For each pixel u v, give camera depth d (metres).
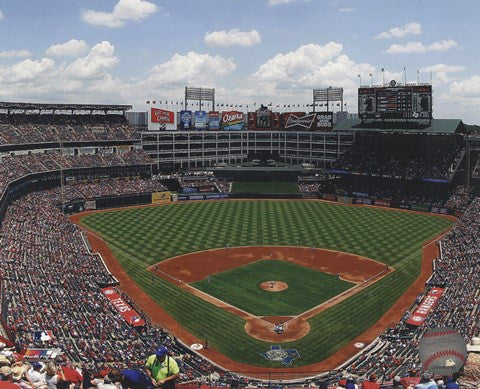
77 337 44.78
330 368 44.81
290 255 79.25
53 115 132.38
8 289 50.78
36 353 26.52
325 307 58.78
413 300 60.69
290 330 52.84
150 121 147.88
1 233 72.12
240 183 139.25
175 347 48.84
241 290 64.19
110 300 58.84
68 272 64.19
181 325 54.12
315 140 153.62
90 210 112.75
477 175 114.62
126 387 14.11
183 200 127.31
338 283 66.75
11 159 105.94
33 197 102.06
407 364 41.53
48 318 47.16
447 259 73.12
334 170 134.75
